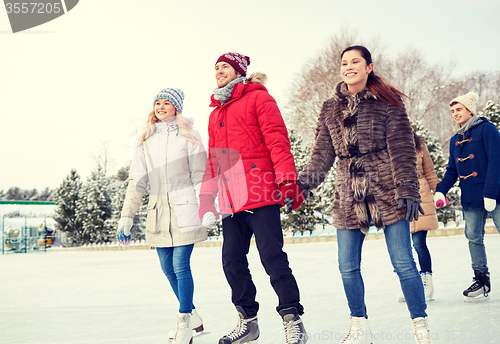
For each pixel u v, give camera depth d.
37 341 2.71
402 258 2.08
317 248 11.07
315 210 16.50
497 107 14.81
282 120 2.35
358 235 2.26
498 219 3.21
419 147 3.67
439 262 5.57
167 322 3.18
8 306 4.23
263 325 2.86
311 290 4.16
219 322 3.09
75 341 2.68
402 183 2.06
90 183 28.98
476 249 3.20
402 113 2.16
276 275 2.22
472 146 3.34
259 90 2.44
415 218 2.04
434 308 2.97
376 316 2.83
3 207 29.16
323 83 25.12
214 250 13.84
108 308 3.90
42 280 6.54
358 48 2.29
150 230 2.79
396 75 26.23
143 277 6.36
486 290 3.12
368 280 4.55
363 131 2.22
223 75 2.50
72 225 29.09
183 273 2.63
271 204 2.30
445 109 27.05
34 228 29.83
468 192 3.29
